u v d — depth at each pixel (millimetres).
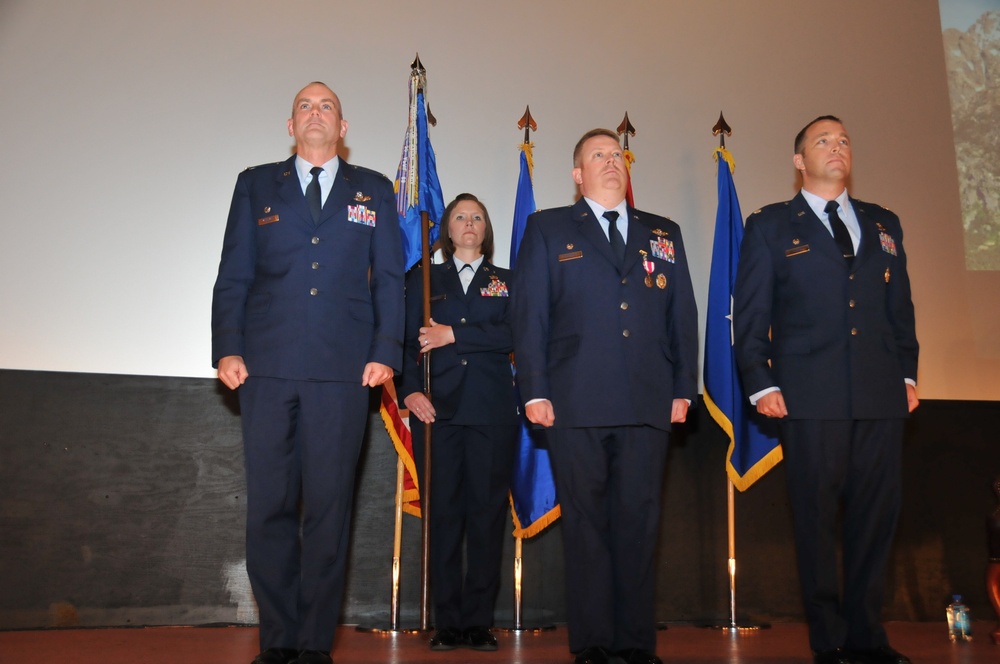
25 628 3424
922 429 4293
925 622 4094
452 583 3275
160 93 3971
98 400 3645
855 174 4590
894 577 4137
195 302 3877
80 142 3854
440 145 4211
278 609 2500
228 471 3727
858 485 2766
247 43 4090
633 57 4484
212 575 3641
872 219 2979
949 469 4281
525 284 2848
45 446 3553
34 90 3842
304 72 4121
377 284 2703
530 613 3859
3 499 3475
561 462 2725
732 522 3914
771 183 4512
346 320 2627
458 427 3348
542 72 4375
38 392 3582
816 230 2869
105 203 3844
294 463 2596
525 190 4012
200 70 4023
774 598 4051
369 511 3820
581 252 2818
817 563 2686
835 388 2725
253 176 2766
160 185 3912
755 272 2904
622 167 2922
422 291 3492
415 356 3439
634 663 2537
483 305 3465
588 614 2625
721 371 3910
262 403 2551
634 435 2703
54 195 3793
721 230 4055
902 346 2910
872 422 2748
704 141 4477
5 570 3438
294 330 2561
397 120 4184
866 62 4742
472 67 4305
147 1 4027
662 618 3947
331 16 4191
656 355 2758
